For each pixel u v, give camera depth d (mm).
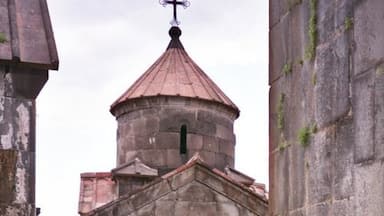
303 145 6059
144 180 18562
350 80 5309
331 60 5621
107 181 19641
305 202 5988
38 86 6633
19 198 6445
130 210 14695
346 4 5414
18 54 6527
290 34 6469
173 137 19531
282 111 6570
